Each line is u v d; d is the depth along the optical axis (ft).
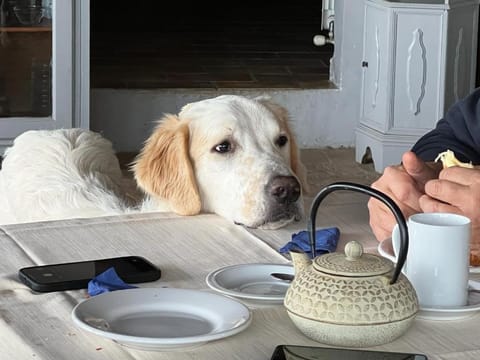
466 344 3.72
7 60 13.96
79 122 13.98
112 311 3.91
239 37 20.17
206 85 16.05
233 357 3.59
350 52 15.96
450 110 6.31
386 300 3.62
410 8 13.88
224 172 5.75
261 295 4.13
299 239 5.03
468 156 6.04
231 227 5.55
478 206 4.61
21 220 6.99
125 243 5.16
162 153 5.92
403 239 3.74
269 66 17.69
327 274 3.68
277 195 5.52
